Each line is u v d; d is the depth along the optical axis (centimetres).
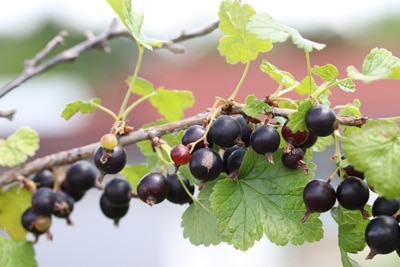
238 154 56
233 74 178
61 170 63
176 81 183
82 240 163
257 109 56
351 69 54
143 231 167
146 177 57
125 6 58
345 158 56
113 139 56
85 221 164
